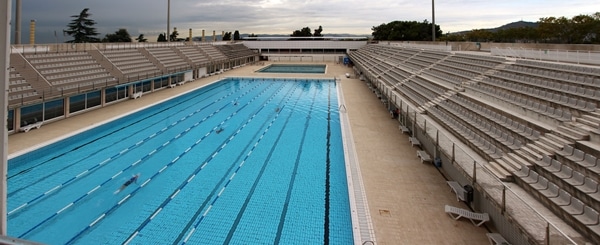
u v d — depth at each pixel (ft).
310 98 78.23
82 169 35.83
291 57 204.13
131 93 73.77
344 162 37.86
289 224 25.12
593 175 19.57
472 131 33.53
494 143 29.55
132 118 58.80
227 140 46.88
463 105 41.04
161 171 35.60
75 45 78.74
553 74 36.50
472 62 57.31
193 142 45.93
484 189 22.16
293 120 58.18
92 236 23.71
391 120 54.95
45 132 46.11
